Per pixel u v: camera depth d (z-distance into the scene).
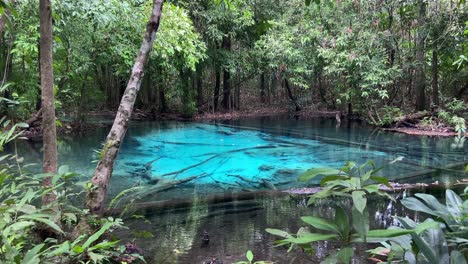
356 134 9.54
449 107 10.34
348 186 1.10
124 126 2.56
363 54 10.37
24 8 5.94
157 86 12.96
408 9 9.87
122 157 6.62
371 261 2.34
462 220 1.27
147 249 2.72
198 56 8.78
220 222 3.37
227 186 4.88
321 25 11.51
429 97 11.56
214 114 14.09
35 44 6.69
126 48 8.31
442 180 4.96
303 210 3.69
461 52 9.78
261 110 15.17
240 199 4.17
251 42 13.53
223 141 8.45
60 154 6.75
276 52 11.92
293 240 1.08
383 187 4.47
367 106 11.12
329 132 9.93
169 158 6.61
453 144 8.02
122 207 3.81
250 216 3.54
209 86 14.86
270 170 5.78
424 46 10.23
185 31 7.26
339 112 12.88
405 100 11.77
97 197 2.39
